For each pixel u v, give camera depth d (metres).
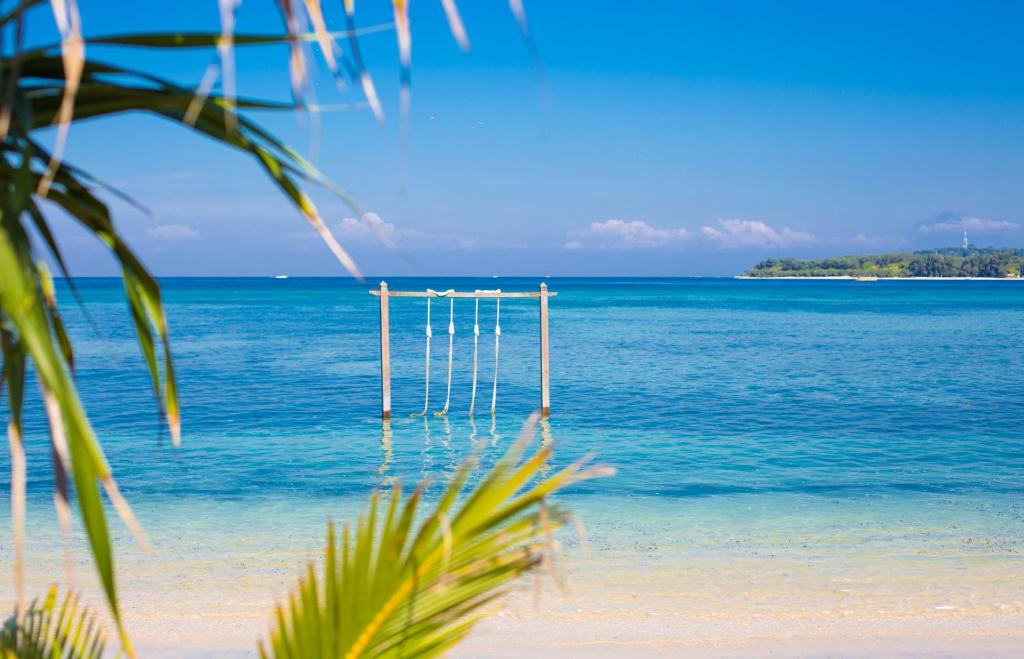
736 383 32.97
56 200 1.58
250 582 10.09
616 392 30.69
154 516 13.61
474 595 1.99
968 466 17.80
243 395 29.69
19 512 1.37
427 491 15.91
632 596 9.52
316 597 2.06
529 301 119.12
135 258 1.69
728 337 55.22
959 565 10.76
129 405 26.62
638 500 14.66
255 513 13.85
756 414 25.50
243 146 1.52
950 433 22.02
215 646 8.09
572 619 8.79
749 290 178.25
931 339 53.44
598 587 9.84
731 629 8.52
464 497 15.41
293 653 2.03
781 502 14.52
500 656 7.83
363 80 1.48
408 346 48.44
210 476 16.97
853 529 12.66
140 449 19.81
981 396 29.00
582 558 11.05
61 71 1.46
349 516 13.66
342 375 35.38
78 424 1.27
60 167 1.51
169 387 1.77
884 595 9.56
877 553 11.35
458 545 1.99
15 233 1.32
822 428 22.95
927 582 10.05
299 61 1.49
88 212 1.61
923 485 15.95
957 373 35.75
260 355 43.22
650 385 32.50
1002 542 11.90
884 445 20.33
